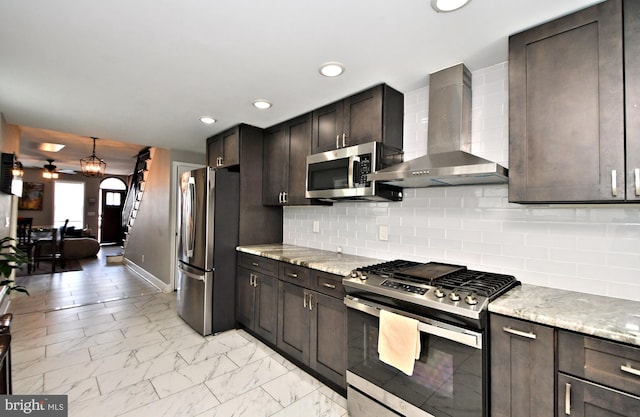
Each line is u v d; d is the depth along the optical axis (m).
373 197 2.29
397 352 1.61
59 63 1.96
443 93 1.99
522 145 1.53
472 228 2.03
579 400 1.16
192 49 1.79
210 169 3.08
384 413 1.73
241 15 1.47
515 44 1.57
